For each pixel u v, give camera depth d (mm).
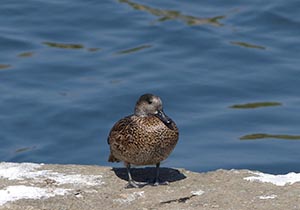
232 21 23734
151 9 24484
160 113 11508
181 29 23109
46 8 24391
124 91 19969
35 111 19234
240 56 21719
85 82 20547
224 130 18422
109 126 18734
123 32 23156
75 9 24312
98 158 17391
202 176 11867
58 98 19766
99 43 22578
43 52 22062
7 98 19781
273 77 20719
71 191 11148
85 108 19297
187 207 10539
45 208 10516
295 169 16719
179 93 19953
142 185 11539
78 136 18359
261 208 10445
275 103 19594
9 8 24359
